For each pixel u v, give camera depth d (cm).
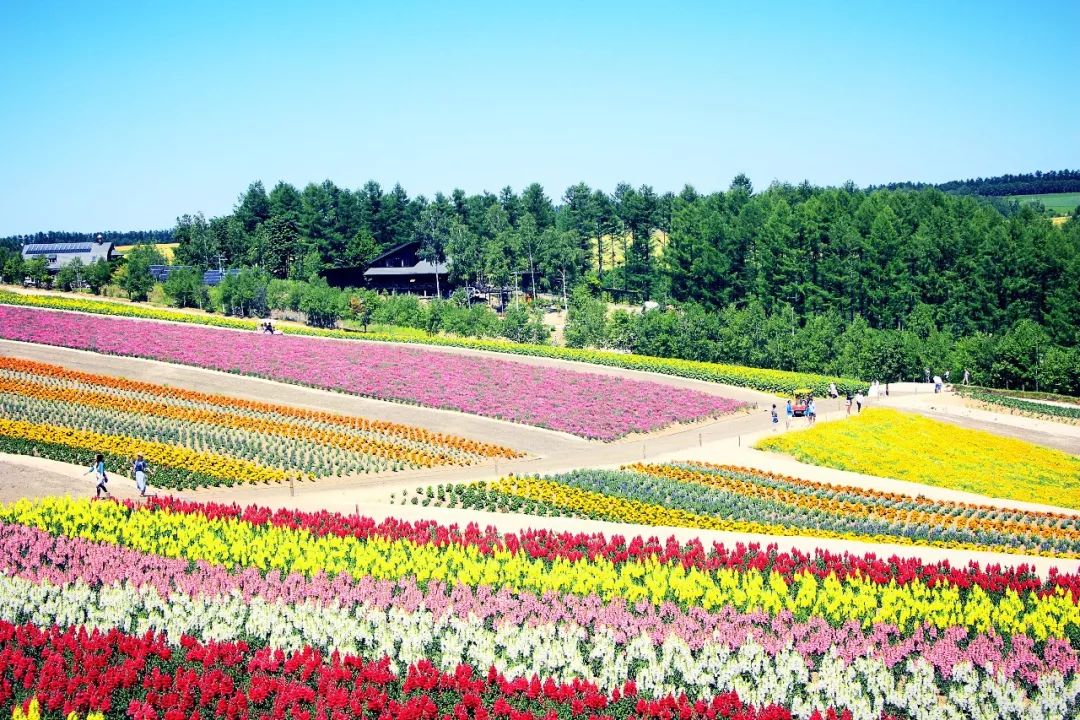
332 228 14788
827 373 9006
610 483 4072
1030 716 1959
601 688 2042
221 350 7175
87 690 1853
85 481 4056
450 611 2367
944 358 9075
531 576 2597
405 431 5309
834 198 12738
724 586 2569
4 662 1980
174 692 1864
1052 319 10269
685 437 5681
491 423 5738
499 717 1853
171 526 3069
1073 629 2303
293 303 10806
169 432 4825
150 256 15062
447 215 15438
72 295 11131
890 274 11281
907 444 5400
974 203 13338
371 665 2031
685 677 2072
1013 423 6588
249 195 15688
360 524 3109
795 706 1981
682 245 12575
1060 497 4738
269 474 4338
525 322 9856
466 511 3703
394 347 7831
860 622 2348
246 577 2566
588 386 6769
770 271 11800
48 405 5234
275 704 1850
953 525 3709
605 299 13975
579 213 15900
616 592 2506
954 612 2391
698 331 9381
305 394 6178
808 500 3950
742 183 17650
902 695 2030
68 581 2525
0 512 3131
